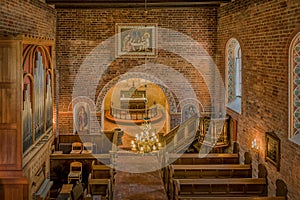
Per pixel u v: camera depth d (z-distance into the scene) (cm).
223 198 788
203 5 1365
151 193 1134
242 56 1145
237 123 1209
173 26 1434
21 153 734
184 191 907
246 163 1093
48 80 979
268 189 933
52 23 1338
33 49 820
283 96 845
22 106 733
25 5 986
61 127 1452
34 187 849
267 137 935
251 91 1068
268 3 930
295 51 812
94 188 1014
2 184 767
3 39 710
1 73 719
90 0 1171
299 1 762
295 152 784
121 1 1183
